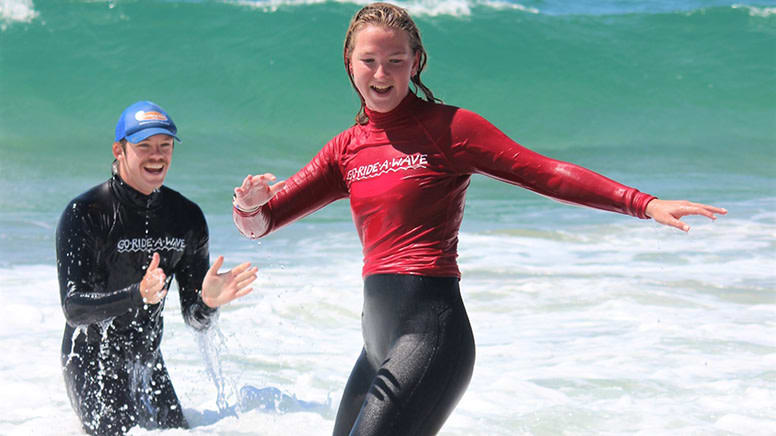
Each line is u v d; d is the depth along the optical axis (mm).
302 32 49469
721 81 53031
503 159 7859
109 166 36312
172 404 11062
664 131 48312
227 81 46812
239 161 38719
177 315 16672
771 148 46031
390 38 7914
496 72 51719
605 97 51031
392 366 7555
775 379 12625
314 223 26125
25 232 23719
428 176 7949
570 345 14508
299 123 45094
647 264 20719
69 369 10664
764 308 16844
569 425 10828
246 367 13492
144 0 49188
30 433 10578
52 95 43906
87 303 9469
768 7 58438
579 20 57000
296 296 17469
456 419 10984
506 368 13305
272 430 10797
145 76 46188
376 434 7328
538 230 25000
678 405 11547
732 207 29688
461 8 55250
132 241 10242
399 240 7969
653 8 63594
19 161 35969
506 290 18094
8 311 16031
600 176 7598
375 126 8289
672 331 15234
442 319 7738
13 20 47062
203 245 10844
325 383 12750
